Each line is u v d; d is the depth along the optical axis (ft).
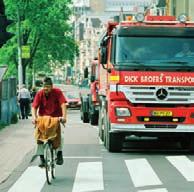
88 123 214.90
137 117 108.78
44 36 359.46
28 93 236.63
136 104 109.09
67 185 76.18
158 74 108.47
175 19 116.06
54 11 352.90
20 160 98.48
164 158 105.70
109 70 111.45
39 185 76.13
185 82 108.68
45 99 80.94
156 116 108.78
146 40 109.81
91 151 115.96
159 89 108.47
